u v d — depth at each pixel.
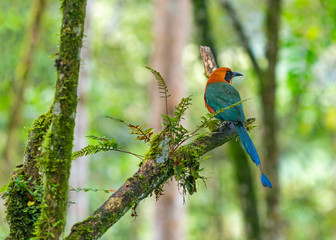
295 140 18.11
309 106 15.23
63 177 3.61
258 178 16.92
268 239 12.00
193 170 4.70
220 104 8.46
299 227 20.48
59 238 3.60
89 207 17.78
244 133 6.88
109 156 18.38
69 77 3.59
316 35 13.40
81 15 3.62
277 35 12.46
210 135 5.19
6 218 4.34
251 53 13.36
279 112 16.41
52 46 15.73
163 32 13.22
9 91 15.43
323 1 13.22
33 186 4.33
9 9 15.75
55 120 3.60
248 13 18.16
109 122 17.61
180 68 13.34
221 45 17.12
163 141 4.37
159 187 4.58
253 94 18.30
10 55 15.82
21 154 13.83
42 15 14.46
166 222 12.78
